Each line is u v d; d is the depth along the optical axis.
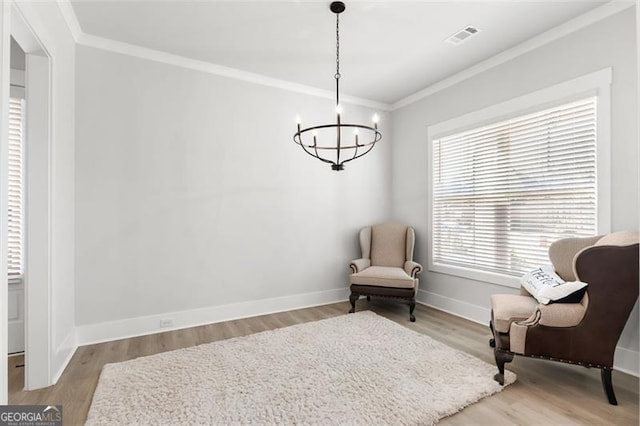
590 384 2.15
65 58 2.52
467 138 3.64
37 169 2.11
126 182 3.03
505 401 1.96
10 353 2.68
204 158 3.41
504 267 3.23
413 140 4.36
